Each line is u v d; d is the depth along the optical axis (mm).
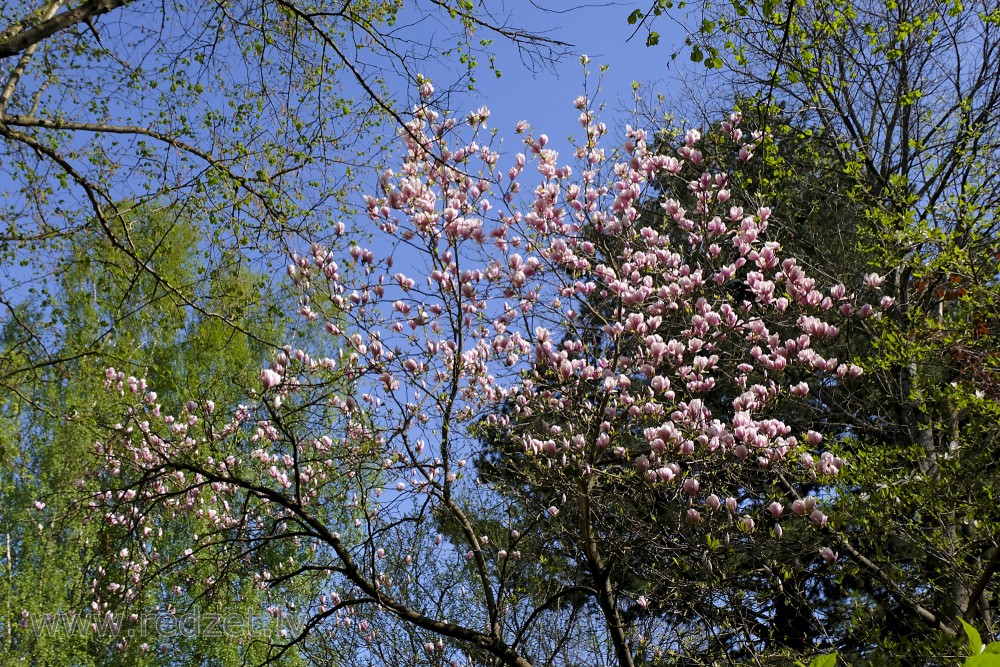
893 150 9906
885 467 6816
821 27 8812
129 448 7918
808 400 8695
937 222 7988
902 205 7777
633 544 5910
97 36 5754
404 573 6961
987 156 8523
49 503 12633
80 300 10195
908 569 7055
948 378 8336
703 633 6289
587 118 6707
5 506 13438
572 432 5984
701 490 6168
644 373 5934
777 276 6293
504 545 7555
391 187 5996
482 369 6836
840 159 9602
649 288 6145
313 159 6469
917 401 7234
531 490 6887
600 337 7211
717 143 8703
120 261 10008
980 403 6102
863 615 6277
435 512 6555
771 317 6840
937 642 5504
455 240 5855
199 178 6191
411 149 6281
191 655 12203
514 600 6621
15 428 12172
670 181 7223
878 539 6906
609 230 6328
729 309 6086
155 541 9391
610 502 6891
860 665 6457
